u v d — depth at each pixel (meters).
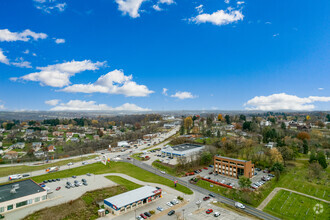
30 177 141.38
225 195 109.38
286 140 186.88
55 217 84.50
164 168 157.50
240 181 109.19
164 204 98.62
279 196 106.75
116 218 85.56
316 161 144.75
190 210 92.94
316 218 87.19
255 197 104.75
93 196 105.56
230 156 172.38
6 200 90.12
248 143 187.38
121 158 191.00
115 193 110.44
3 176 145.50
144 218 84.94
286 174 135.12
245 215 89.12
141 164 170.25
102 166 165.88
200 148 195.88
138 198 97.25
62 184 124.56
